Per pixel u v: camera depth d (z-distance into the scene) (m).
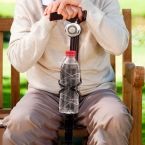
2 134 3.75
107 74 3.88
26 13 3.82
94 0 3.88
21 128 3.45
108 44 3.71
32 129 3.47
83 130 3.71
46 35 3.63
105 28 3.67
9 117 3.51
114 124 3.42
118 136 3.42
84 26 3.76
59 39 3.77
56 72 3.78
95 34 3.70
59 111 3.59
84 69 3.78
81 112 3.70
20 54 3.66
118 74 6.95
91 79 3.79
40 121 3.51
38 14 3.82
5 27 4.23
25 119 3.44
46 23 3.63
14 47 3.71
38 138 3.49
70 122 3.57
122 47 3.73
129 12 4.29
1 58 4.23
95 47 3.80
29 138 3.45
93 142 3.45
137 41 7.62
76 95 3.59
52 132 3.62
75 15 3.64
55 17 3.62
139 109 3.70
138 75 3.63
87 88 3.79
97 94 3.74
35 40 3.62
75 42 3.68
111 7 3.88
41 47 3.64
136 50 7.54
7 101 6.25
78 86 3.72
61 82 3.59
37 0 3.83
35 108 3.56
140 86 3.67
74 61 3.56
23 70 3.72
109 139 3.43
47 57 3.77
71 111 3.57
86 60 3.78
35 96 3.71
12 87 4.22
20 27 3.79
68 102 3.58
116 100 3.63
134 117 3.71
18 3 3.87
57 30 3.78
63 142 3.77
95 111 3.59
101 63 3.83
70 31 3.64
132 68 3.75
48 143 3.55
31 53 3.65
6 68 6.98
